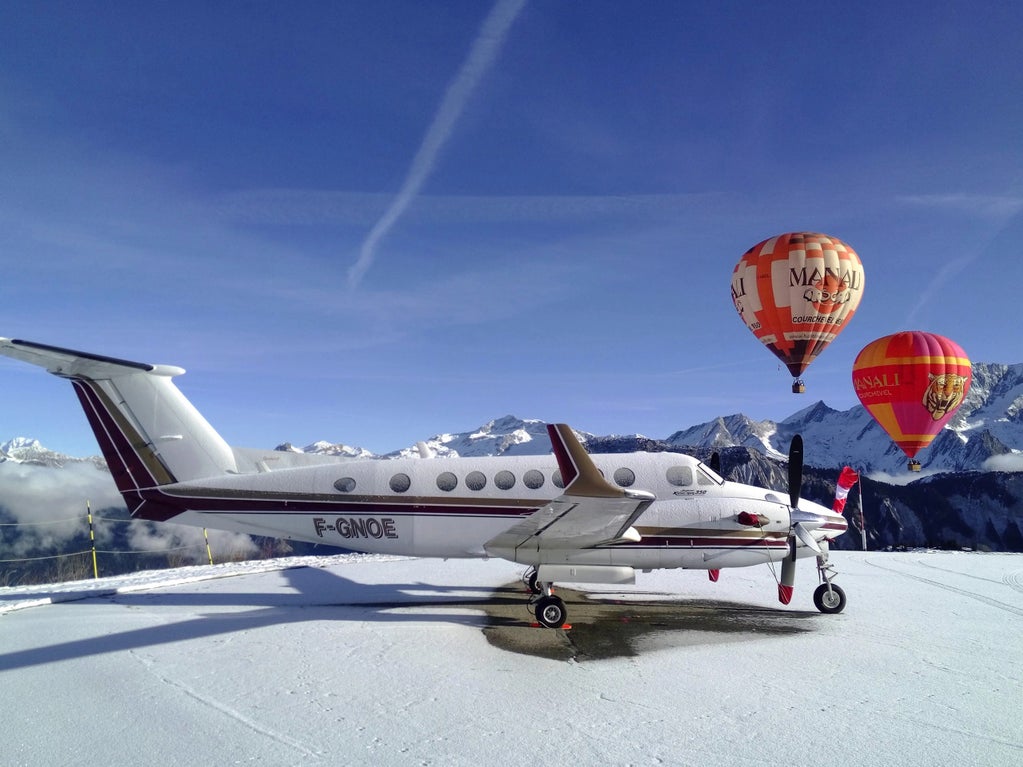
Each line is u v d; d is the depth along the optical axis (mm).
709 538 9141
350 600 9711
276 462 10375
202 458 10188
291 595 10148
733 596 10078
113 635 7465
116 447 10039
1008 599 9828
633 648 6984
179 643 7121
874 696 5410
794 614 8766
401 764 4141
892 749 4348
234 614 8656
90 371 9750
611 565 9242
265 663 6371
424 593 10312
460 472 9773
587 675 6008
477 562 14031
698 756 4246
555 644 7141
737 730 4680
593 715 4988
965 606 9281
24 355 9164
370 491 9773
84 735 4637
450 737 4574
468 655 6680
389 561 14227
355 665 6305
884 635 7582
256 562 14062
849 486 9586
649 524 9219
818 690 5570
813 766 4098
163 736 4613
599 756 4250
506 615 8648
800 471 9383
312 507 9844
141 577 11867
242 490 9961
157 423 10086
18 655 6656
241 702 5285
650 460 9711
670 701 5305
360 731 4684
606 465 9664
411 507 9656
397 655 6660
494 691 5562
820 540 9172
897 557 15297
